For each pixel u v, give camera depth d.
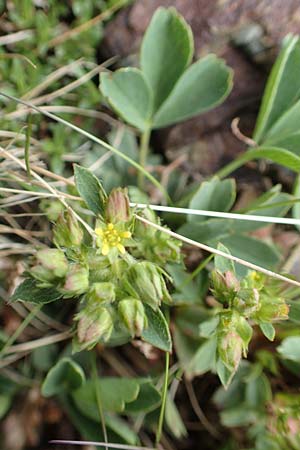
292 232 0.12
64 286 0.09
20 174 0.11
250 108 0.12
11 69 0.11
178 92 0.11
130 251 0.10
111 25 0.12
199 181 0.12
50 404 0.11
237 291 0.09
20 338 0.11
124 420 0.11
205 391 0.12
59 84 0.12
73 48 0.12
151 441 0.11
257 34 0.12
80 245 0.09
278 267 0.12
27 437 0.11
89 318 0.09
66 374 0.11
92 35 0.12
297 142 0.11
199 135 0.12
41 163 0.11
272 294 0.10
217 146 0.12
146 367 0.12
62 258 0.09
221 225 0.11
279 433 0.11
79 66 0.12
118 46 0.12
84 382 0.11
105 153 0.12
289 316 0.10
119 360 0.12
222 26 0.12
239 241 0.11
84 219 0.11
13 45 0.11
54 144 0.11
